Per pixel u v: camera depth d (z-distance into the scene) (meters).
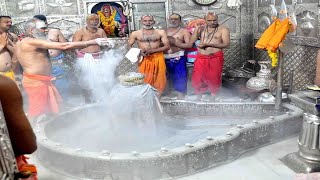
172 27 5.98
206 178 3.10
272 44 3.99
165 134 4.17
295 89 5.65
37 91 4.19
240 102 4.61
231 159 3.45
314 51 5.16
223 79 6.25
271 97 4.83
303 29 5.34
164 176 3.09
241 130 3.56
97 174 3.08
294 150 3.62
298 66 5.54
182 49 5.96
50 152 3.30
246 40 7.04
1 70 4.65
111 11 6.81
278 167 3.27
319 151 3.05
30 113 4.19
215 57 5.62
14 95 1.39
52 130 4.05
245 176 3.11
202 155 3.23
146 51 5.40
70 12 6.82
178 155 3.08
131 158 2.99
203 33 5.73
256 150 3.68
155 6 6.91
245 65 6.84
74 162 3.14
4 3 6.55
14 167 1.28
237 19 6.95
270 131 3.80
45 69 4.29
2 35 4.64
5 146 1.22
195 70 5.75
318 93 3.05
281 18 4.07
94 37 5.78
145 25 5.52
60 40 5.75
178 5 6.91
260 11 6.59
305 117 3.11
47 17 6.76
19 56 4.22
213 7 6.91
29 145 1.48
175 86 6.03
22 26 6.73
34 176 1.59
